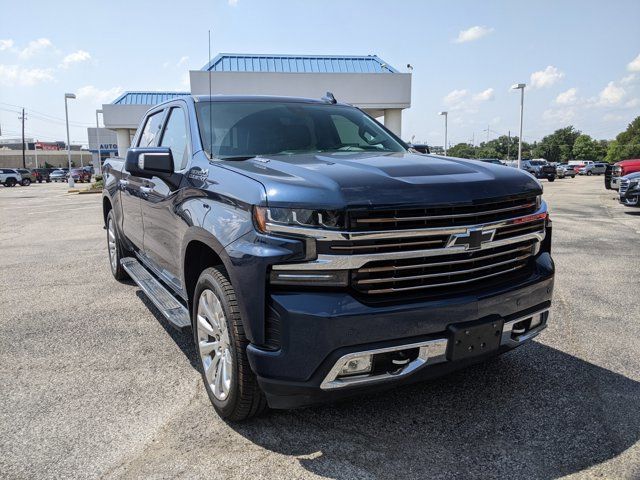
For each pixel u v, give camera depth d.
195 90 21.11
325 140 3.92
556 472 2.50
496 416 3.03
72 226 12.42
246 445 2.77
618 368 3.69
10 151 112.00
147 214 4.40
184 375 3.67
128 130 34.84
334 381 2.48
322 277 2.46
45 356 4.04
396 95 22.83
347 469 2.55
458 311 2.63
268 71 22.67
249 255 2.57
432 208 2.57
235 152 3.58
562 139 129.12
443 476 2.49
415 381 2.67
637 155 94.62
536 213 3.05
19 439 2.86
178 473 2.54
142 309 5.23
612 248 8.38
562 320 4.77
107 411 3.17
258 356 2.56
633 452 2.66
